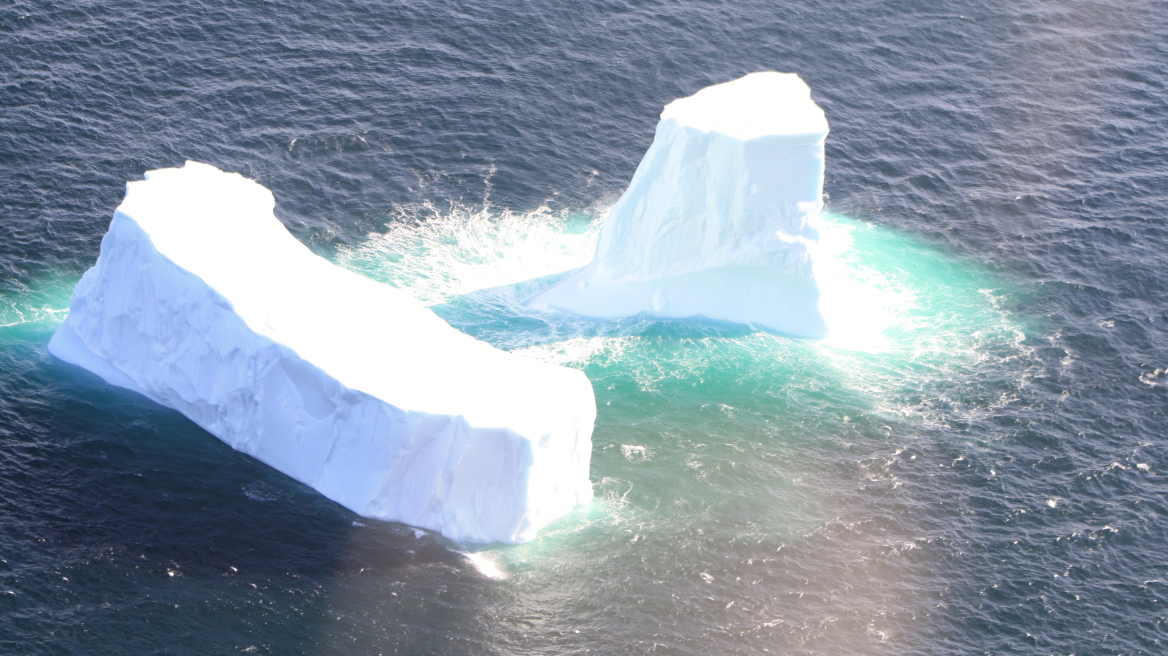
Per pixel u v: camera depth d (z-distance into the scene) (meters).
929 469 69.19
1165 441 71.81
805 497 66.94
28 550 59.50
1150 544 65.19
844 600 60.97
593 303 79.94
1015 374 76.44
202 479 64.75
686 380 74.81
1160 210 91.19
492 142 91.94
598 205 88.56
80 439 66.19
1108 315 81.62
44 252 78.50
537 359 75.31
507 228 85.81
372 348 64.81
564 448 63.91
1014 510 66.75
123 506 62.59
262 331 64.12
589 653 57.38
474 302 79.50
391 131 91.38
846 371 76.44
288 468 65.56
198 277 65.88
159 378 68.50
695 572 61.94
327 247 82.38
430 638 57.50
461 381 63.81
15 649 54.97
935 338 79.56
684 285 79.88
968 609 60.94
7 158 83.94
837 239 87.81
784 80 79.75
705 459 69.00
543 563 62.00
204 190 72.50
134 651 55.44
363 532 62.72
